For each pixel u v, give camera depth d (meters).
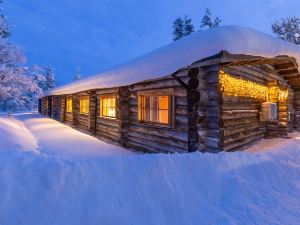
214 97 5.62
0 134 8.34
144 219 2.76
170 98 6.70
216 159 4.11
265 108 7.84
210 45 4.70
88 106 12.69
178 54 5.45
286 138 8.52
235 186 3.73
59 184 2.62
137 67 7.15
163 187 3.16
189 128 5.79
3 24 13.58
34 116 23.38
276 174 4.41
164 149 6.91
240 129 6.78
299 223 3.08
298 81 10.59
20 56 13.26
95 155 7.11
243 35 4.73
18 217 2.28
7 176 2.56
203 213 3.20
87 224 2.44
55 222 2.36
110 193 2.77
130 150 7.99
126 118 8.70
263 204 3.46
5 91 12.60
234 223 3.02
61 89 17.55
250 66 7.41
